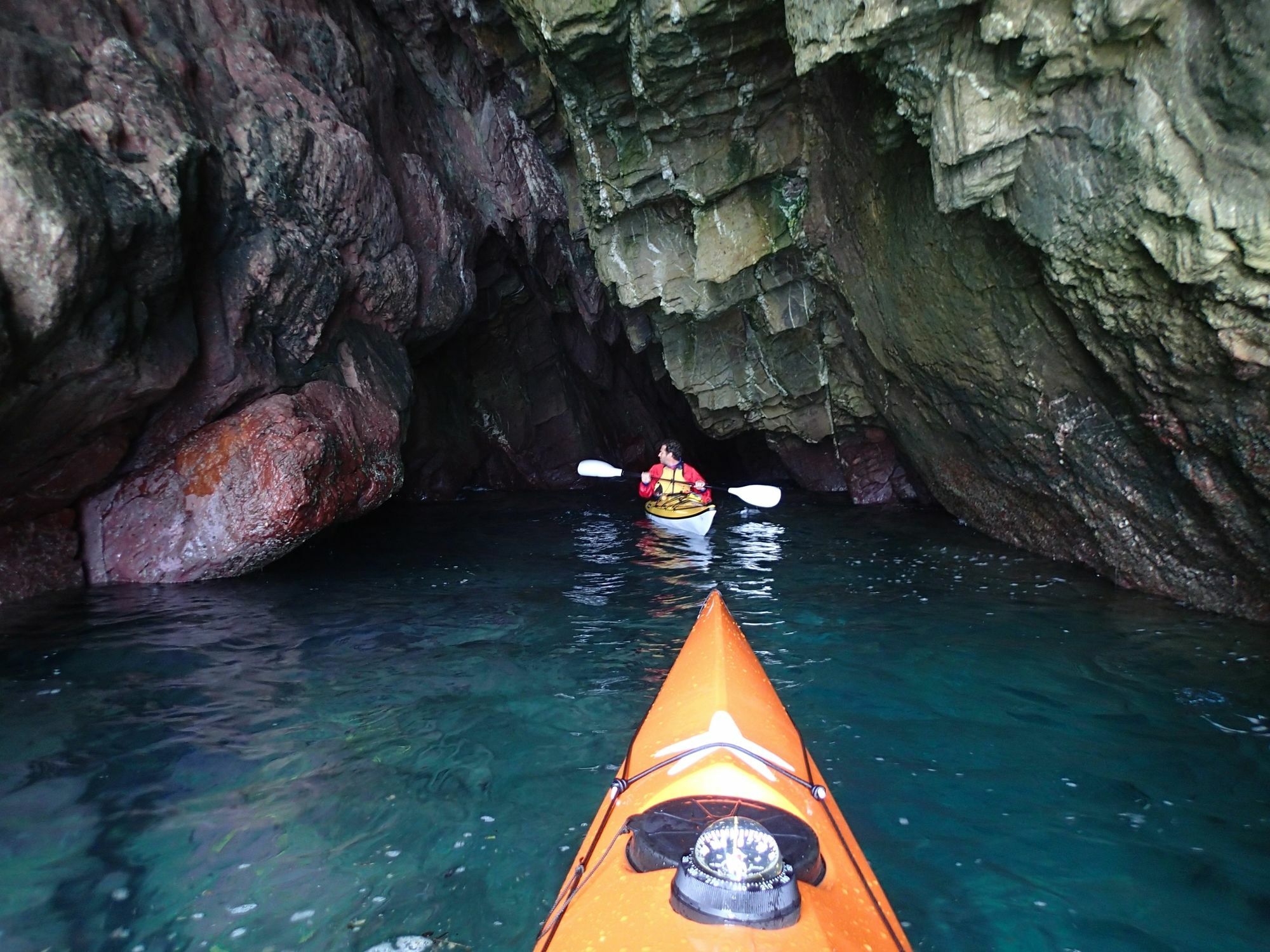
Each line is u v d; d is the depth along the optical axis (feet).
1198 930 7.75
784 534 27.76
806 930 5.45
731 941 5.26
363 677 14.05
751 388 31.89
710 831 5.78
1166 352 13.47
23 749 11.23
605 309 40.42
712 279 26.27
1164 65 10.98
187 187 17.17
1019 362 18.56
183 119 17.63
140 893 8.18
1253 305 11.26
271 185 20.66
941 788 10.27
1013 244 16.38
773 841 5.74
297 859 8.79
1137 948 7.52
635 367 49.80
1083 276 13.99
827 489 37.52
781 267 27.55
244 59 21.20
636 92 22.49
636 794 8.09
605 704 12.92
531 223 35.42
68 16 16.52
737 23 20.15
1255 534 14.87
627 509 34.06
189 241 17.90
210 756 11.09
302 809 9.77
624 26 20.74
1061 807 9.84
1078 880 8.46
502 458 41.14
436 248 29.53
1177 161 11.18
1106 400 16.67
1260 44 9.66
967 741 11.59
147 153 16.34
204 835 9.20
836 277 25.85
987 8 12.36
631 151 25.02
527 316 41.47
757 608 18.45
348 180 23.21
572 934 5.96
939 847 9.02
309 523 20.03
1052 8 11.64
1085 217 13.09
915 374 23.68
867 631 16.55
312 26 24.48
